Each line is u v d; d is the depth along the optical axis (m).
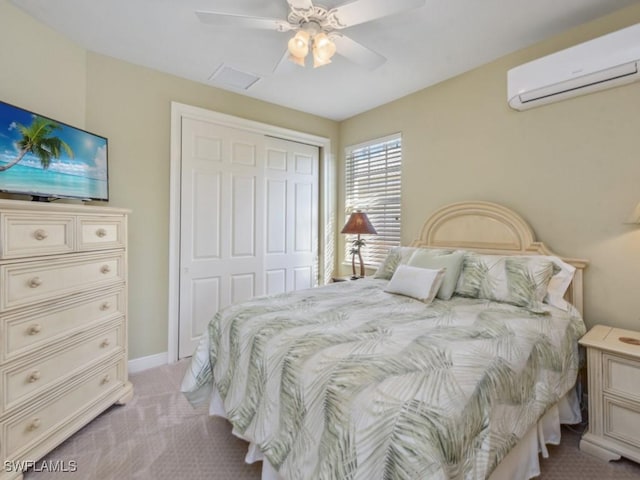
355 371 1.09
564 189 2.19
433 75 2.79
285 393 1.25
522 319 1.65
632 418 1.57
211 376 1.82
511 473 1.29
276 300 1.98
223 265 3.13
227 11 1.97
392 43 2.30
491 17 2.01
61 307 1.73
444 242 2.82
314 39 1.75
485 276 2.07
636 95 1.90
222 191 3.12
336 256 4.06
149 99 2.68
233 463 1.62
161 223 2.76
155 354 2.76
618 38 1.81
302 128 3.68
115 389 2.11
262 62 2.59
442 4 1.89
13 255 1.49
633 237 1.92
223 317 1.82
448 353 1.21
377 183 3.58
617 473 1.53
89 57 2.41
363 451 0.90
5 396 1.44
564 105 2.19
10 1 1.91
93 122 2.42
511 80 2.27
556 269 2.01
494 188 2.56
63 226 1.74
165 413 2.06
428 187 3.04
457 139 2.80
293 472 1.14
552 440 1.67
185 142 2.88
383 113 3.47
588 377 1.70
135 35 2.23
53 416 1.66
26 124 1.81
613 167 1.99
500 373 1.20
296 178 3.71
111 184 2.50
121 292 2.17
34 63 2.06
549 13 1.98
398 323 1.54
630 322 1.93
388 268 2.72
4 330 1.45
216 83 2.96
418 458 0.82
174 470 1.56
